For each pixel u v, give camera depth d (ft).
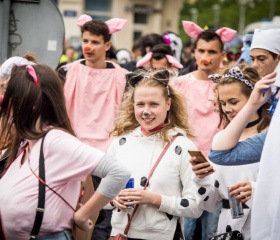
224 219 15.38
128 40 140.67
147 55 25.88
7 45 20.11
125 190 15.23
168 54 25.84
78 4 130.82
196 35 24.09
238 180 15.21
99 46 22.93
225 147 13.25
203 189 14.79
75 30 106.22
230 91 15.08
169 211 15.30
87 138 22.45
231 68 15.29
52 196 12.30
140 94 15.69
